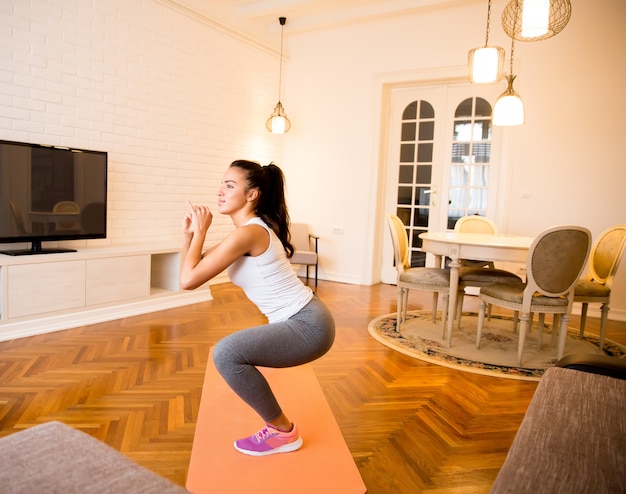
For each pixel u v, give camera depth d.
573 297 3.20
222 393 2.36
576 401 1.46
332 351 3.32
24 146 3.54
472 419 2.31
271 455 1.79
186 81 5.12
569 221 4.84
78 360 2.93
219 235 5.71
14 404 2.29
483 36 5.17
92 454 1.00
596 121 4.67
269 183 1.80
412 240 6.01
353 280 6.17
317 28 6.11
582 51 4.70
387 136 6.07
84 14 4.11
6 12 3.58
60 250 3.82
